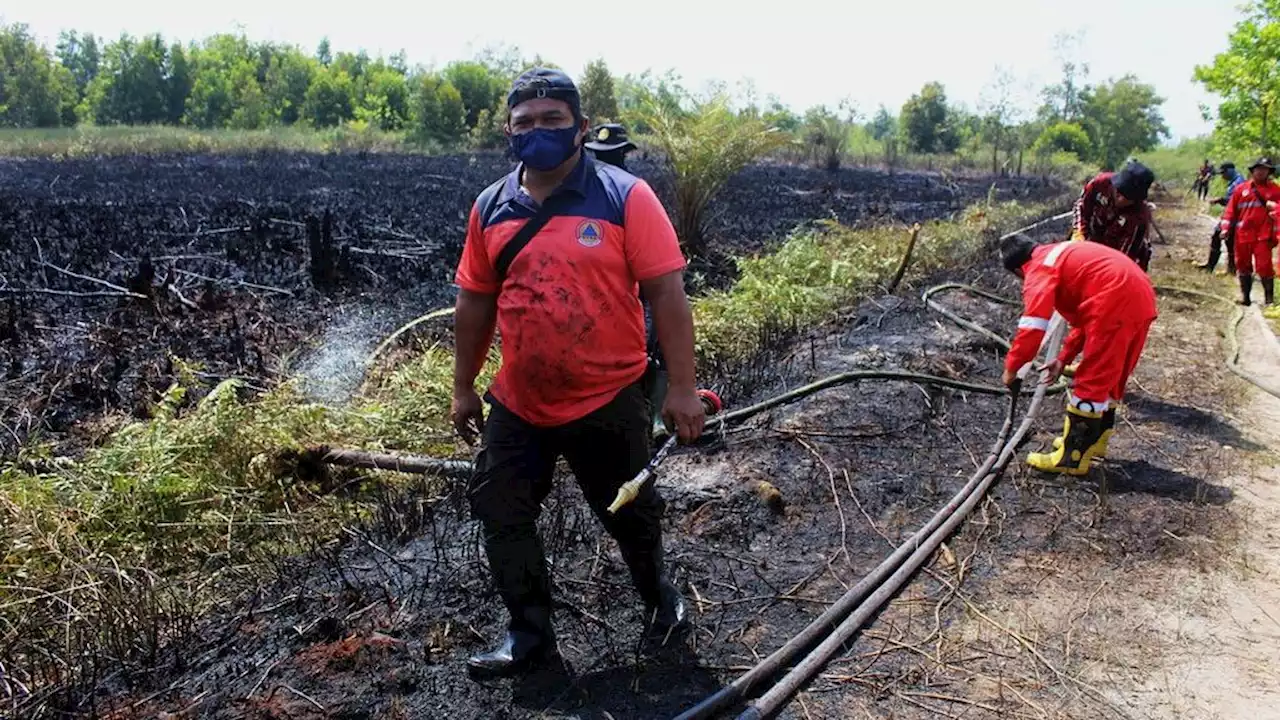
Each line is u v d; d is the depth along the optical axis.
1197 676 3.57
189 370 6.86
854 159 37.38
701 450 5.57
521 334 3.09
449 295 10.12
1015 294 10.91
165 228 13.89
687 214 12.94
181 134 35.41
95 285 10.10
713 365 7.33
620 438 3.26
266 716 3.22
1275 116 23.27
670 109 12.83
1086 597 4.11
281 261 11.46
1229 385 7.25
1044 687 3.48
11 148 28.70
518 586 3.33
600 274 3.05
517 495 3.26
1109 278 5.21
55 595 3.82
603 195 3.07
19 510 4.48
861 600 3.99
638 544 3.49
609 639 3.66
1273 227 10.31
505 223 3.10
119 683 3.49
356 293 10.15
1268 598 4.12
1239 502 5.10
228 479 5.24
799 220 17.91
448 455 5.82
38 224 13.91
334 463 5.47
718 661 3.56
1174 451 5.85
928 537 4.57
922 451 5.70
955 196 24.91
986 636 3.79
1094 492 5.19
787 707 3.33
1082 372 5.29
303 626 3.78
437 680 3.41
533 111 2.95
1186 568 4.37
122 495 4.84
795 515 4.80
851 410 6.27
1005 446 5.75
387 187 21.42
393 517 4.73
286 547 4.64
